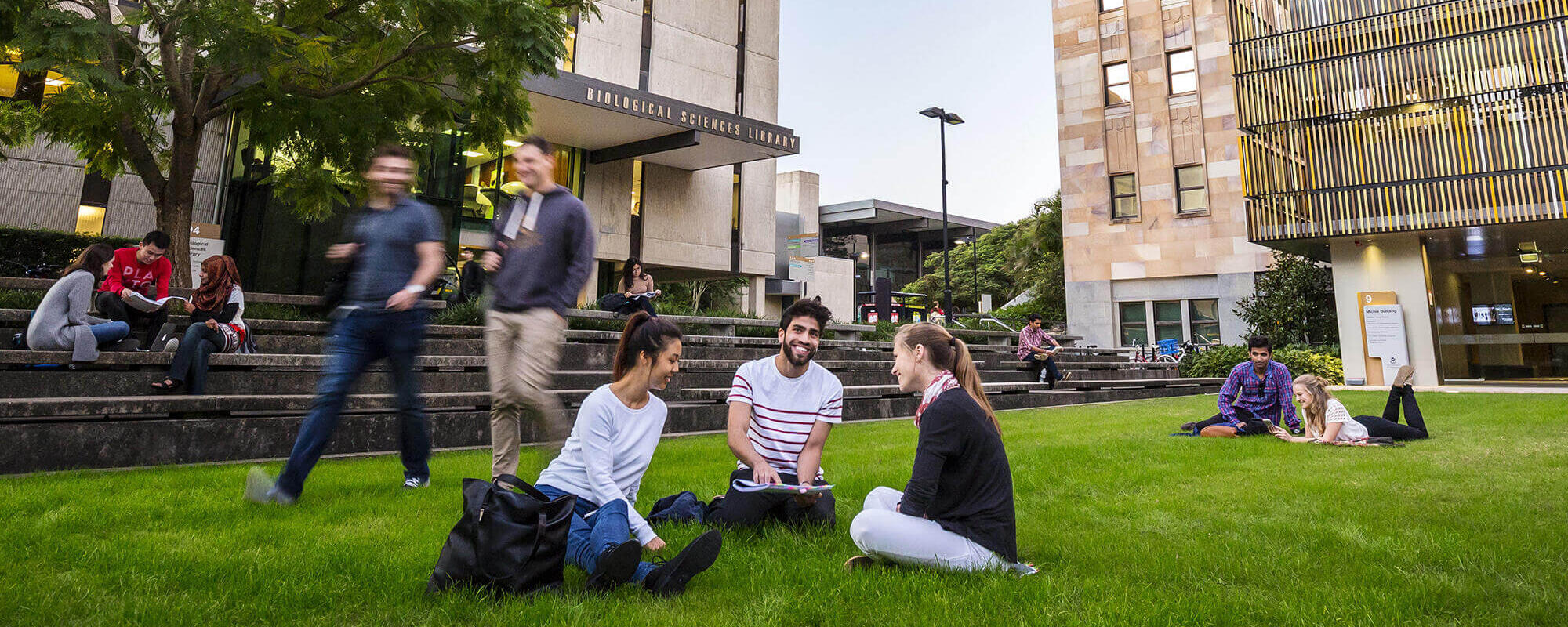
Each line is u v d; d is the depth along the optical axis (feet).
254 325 27.86
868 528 9.38
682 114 64.95
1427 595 8.45
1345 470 17.75
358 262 13.92
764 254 87.92
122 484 14.69
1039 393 42.45
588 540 9.22
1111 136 89.10
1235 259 80.89
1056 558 10.43
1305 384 23.77
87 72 24.56
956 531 9.30
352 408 20.26
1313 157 60.08
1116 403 45.14
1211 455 20.80
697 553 8.57
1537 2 52.95
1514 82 53.36
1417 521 12.30
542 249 14.47
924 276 203.31
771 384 12.25
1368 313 59.47
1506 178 52.95
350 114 34.04
